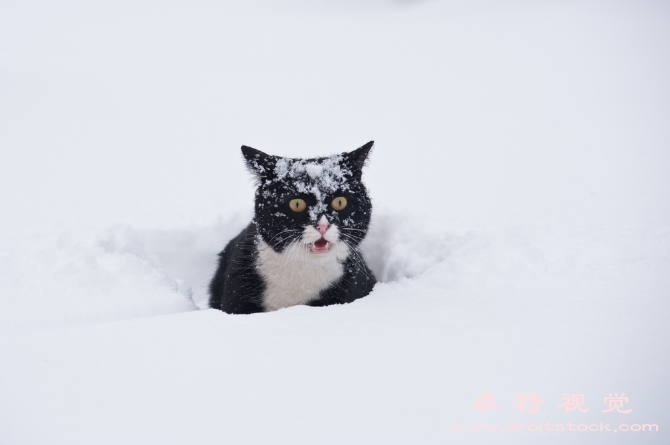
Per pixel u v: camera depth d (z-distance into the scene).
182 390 1.65
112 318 2.72
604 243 3.50
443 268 3.22
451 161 8.98
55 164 9.23
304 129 12.19
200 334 2.12
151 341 2.04
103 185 7.61
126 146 10.98
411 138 11.12
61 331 2.19
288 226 3.22
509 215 5.19
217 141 11.29
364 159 3.49
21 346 2.01
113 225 4.39
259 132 12.02
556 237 3.83
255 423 1.47
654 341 1.83
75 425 1.49
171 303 3.01
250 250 3.62
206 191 7.16
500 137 10.94
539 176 7.42
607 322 2.03
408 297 2.70
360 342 1.97
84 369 1.80
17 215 5.79
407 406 1.53
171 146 10.91
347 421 1.46
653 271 2.81
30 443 1.42
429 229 4.62
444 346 1.90
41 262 3.44
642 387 1.59
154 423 1.48
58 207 6.21
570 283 2.71
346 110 15.47
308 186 3.18
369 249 4.80
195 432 1.44
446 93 18.34
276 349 1.93
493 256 3.28
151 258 4.54
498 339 1.93
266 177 3.38
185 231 5.09
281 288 3.54
